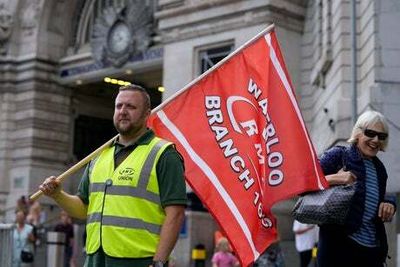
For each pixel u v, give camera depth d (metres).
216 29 39.59
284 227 35.03
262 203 10.55
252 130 10.74
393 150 26.02
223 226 10.29
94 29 51.25
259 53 11.02
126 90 8.69
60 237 29.98
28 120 53.47
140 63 48.12
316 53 36.34
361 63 29.17
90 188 8.80
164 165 8.39
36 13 53.78
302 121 10.95
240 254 10.23
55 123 54.34
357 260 10.04
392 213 10.14
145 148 8.55
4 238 16.75
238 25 38.72
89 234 8.62
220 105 10.66
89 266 8.56
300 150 10.73
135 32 48.22
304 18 38.91
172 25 41.44
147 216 8.33
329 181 10.12
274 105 10.91
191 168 10.35
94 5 53.66
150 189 8.37
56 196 9.07
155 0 47.81
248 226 10.38
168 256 8.14
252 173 10.61
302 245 25.92
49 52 53.94
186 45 40.88
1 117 54.31
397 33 26.97
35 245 29.67
